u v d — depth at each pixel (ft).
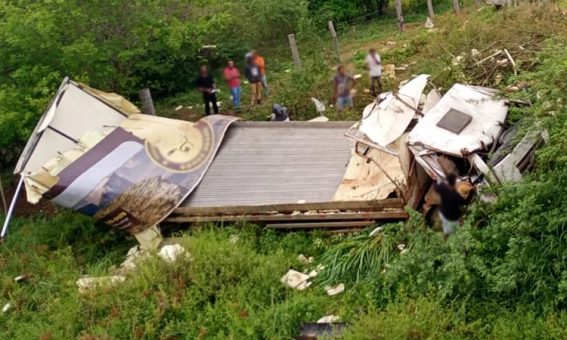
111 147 40.93
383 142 36.06
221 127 42.86
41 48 46.83
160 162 40.34
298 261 34.73
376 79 48.11
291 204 36.27
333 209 35.63
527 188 28.81
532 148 32.07
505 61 42.55
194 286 32.73
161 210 38.58
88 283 35.01
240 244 35.70
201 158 41.06
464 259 28.76
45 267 38.68
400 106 37.27
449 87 42.57
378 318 27.43
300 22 65.05
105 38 50.65
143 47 51.72
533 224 28.19
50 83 47.55
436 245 29.99
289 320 30.32
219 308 31.58
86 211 39.14
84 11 48.03
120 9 49.52
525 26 46.91
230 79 52.19
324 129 42.42
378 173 36.88
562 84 31.68
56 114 42.65
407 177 33.78
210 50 62.44
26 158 41.16
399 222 33.63
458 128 34.01
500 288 27.32
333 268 32.91
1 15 48.78
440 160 32.83
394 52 56.08
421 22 68.39
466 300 27.96
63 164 40.01
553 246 27.53
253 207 37.11
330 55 57.16
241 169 40.45
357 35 67.15
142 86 58.34
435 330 26.66
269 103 51.11
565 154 28.99
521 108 34.09
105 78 50.42
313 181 38.52
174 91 60.90
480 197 31.01
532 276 27.48
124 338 31.35
